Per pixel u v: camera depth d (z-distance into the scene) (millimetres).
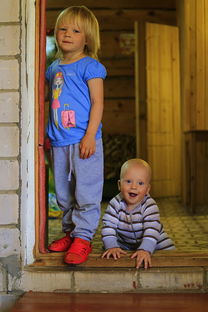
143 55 5293
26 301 2004
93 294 2105
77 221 2236
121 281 2129
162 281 2127
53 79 2322
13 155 2160
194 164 4426
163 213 4391
